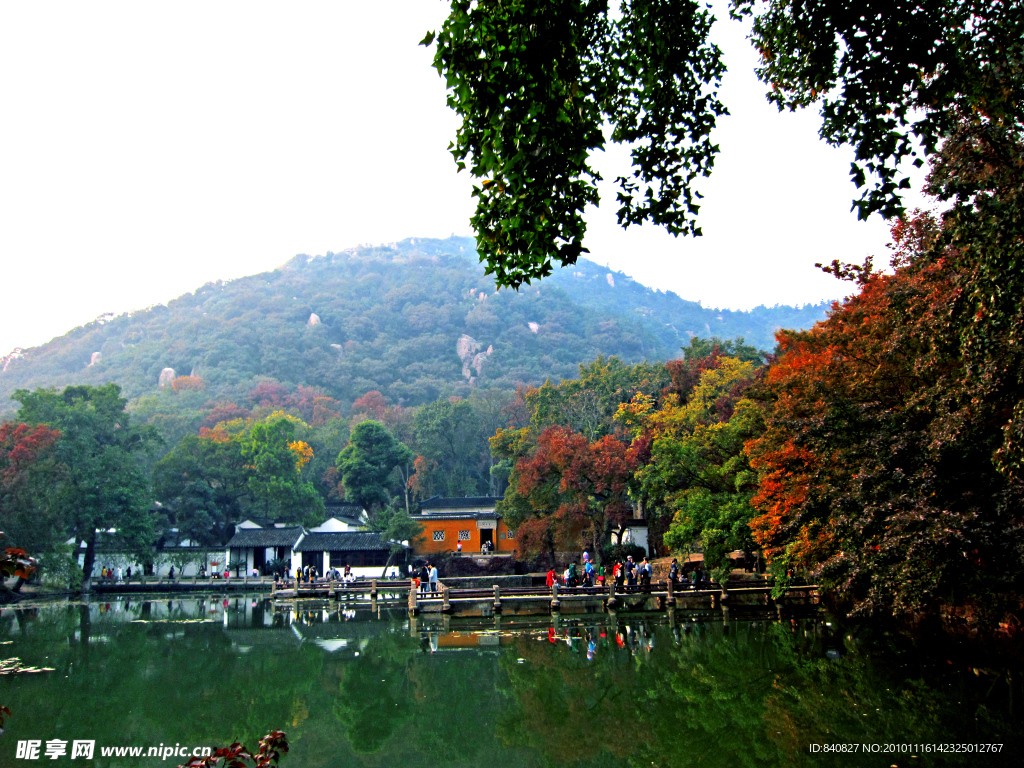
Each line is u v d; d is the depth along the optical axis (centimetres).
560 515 4222
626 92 988
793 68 1038
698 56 963
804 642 2198
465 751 1434
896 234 1780
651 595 3228
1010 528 1262
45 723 1597
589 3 881
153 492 6147
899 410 1605
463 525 5797
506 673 2034
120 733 1530
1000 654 1608
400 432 9356
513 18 766
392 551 5491
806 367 2064
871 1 894
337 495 8294
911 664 1777
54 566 4609
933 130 948
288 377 15038
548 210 816
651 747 1350
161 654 2425
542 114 781
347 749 1460
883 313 1730
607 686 1822
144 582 5334
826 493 1667
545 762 1345
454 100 816
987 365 1124
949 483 1397
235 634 2905
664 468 3247
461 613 3447
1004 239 1001
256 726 1603
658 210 991
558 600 3241
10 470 4588
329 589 4359
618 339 19088
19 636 2856
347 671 2123
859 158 962
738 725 1424
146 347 17038
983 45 966
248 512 6550
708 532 2900
